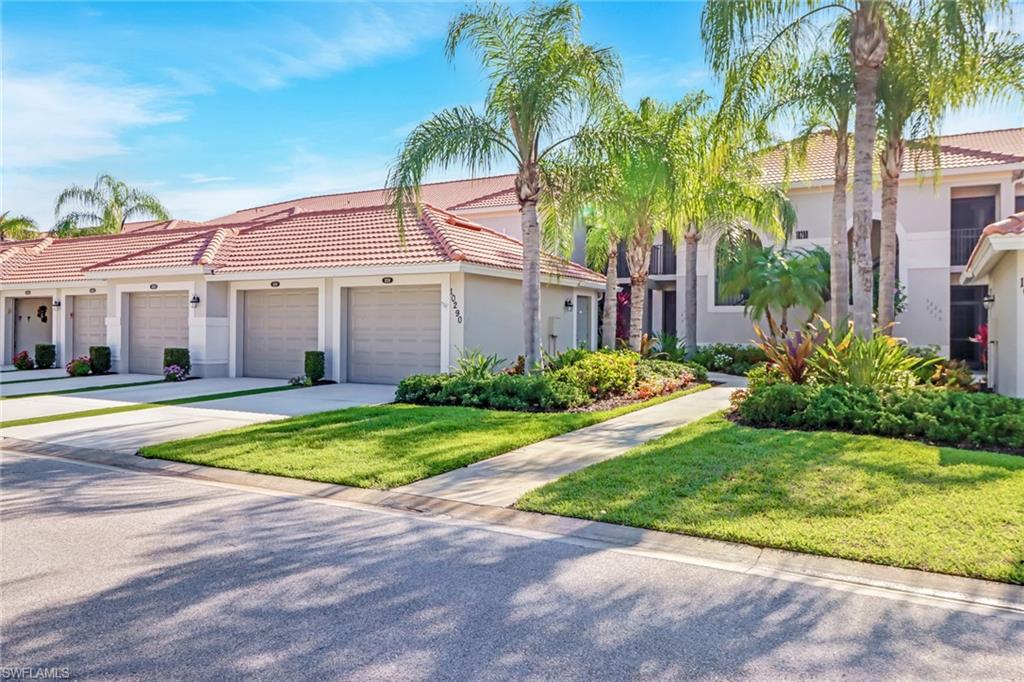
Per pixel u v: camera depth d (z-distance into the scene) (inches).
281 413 487.5
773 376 459.2
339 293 694.5
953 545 198.1
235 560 199.3
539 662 140.2
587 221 709.3
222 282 760.3
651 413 474.3
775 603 168.7
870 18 448.5
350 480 287.1
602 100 527.2
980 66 503.2
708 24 467.8
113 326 822.5
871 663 139.3
